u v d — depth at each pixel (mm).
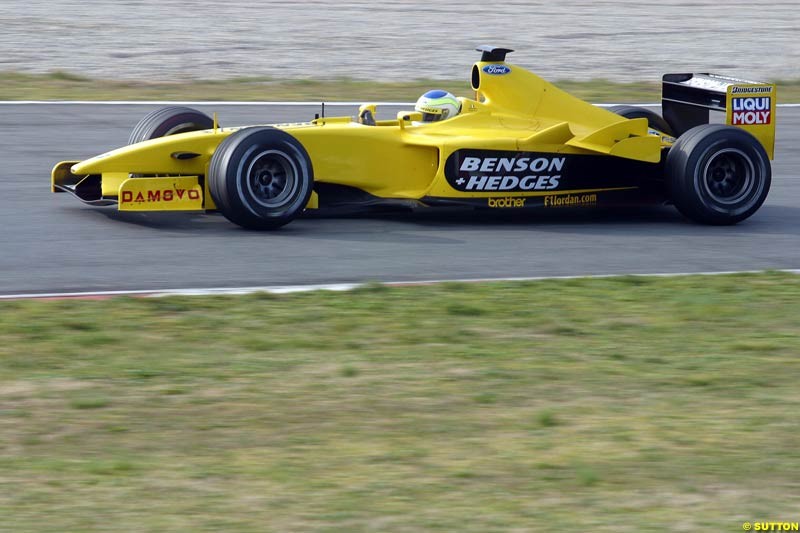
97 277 24969
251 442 16734
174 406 17953
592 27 94938
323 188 31328
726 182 32875
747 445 16844
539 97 33750
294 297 23750
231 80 64188
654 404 18500
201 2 100750
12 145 41938
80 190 31484
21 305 22594
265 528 14000
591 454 16453
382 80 67000
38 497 14758
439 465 16016
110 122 48000
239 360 20078
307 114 52406
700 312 23547
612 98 61188
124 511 14406
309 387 18875
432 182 31125
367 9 101375
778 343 21703
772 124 34531
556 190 32438
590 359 20641
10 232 29031
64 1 97562
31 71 64750
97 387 18609
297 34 85062
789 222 33938
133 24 86438
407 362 20203
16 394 18188
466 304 23547
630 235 31375
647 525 14234
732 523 14336
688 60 80000
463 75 70125
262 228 29703
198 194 29672
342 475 15633
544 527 14133
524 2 111125
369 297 23922
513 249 29094
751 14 108125
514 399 18625
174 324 21797
